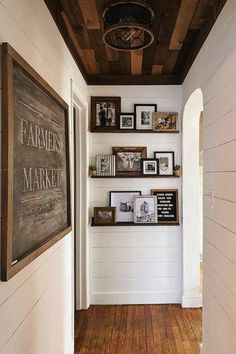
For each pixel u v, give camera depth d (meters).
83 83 2.79
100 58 2.56
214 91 1.76
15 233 1.06
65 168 1.85
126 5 1.67
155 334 2.47
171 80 3.02
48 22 1.59
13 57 1.02
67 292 1.98
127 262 3.06
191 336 2.44
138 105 3.04
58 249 1.75
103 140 3.09
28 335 1.25
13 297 1.09
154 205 3.02
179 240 3.04
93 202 3.09
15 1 1.14
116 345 2.31
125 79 3.03
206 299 1.94
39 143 1.33
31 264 1.29
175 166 3.00
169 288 3.05
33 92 1.26
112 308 2.95
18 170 1.09
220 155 1.63
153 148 3.08
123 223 3.01
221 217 1.61
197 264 2.95
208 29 1.87
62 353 1.84
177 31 2.07
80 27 1.99
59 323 1.77
